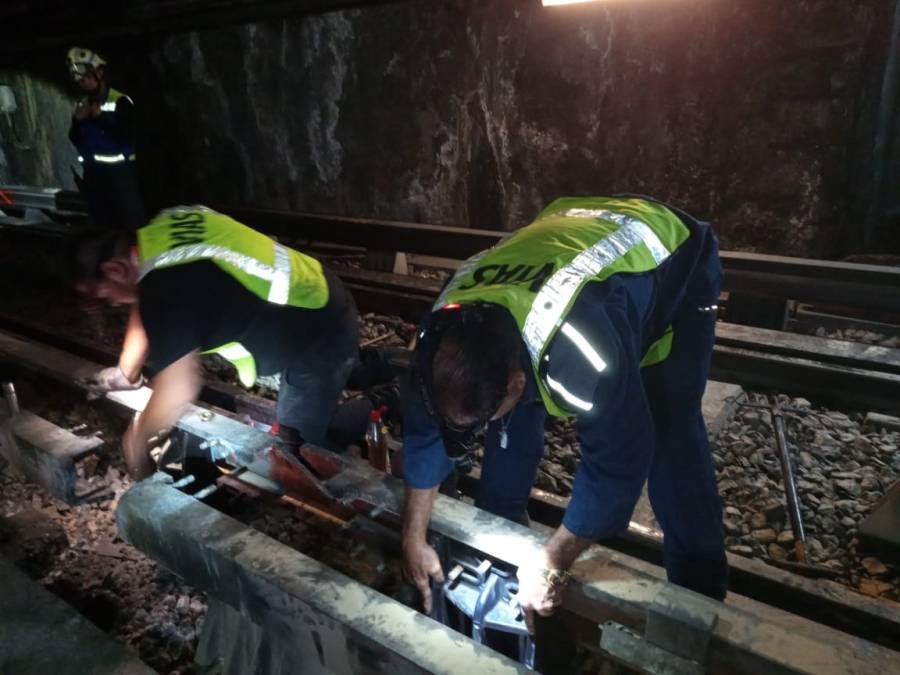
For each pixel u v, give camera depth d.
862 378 3.57
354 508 2.17
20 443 2.83
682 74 6.00
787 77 5.60
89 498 2.75
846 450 3.20
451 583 1.95
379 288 5.40
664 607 1.55
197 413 2.56
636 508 2.76
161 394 2.24
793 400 3.71
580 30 6.22
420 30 6.60
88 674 1.69
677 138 6.22
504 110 6.86
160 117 8.62
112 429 3.45
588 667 2.00
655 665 1.59
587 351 1.29
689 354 1.82
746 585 2.42
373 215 7.61
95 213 5.63
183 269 2.05
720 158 6.09
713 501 1.95
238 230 2.29
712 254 1.80
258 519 2.42
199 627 2.32
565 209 1.83
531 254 1.46
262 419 3.38
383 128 7.18
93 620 2.37
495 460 2.20
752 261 4.23
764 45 5.60
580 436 1.45
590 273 1.39
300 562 1.78
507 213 7.21
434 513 1.94
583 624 1.89
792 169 5.81
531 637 1.90
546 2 4.21
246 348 2.34
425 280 5.36
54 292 5.98
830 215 5.78
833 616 2.27
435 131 6.93
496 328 1.29
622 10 6.00
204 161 8.53
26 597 1.92
